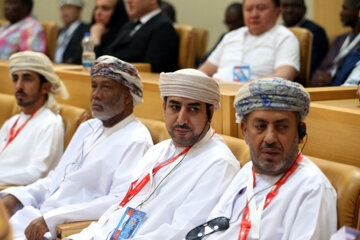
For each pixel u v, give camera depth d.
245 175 5.29
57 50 17.00
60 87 8.65
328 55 12.53
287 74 9.38
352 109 5.71
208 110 5.87
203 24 19.09
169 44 11.80
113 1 13.66
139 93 7.10
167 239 5.34
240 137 6.74
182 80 5.70
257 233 4.72
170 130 5.87
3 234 2.35
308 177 4.75
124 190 6.52
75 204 6.56
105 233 5.82
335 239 4.07
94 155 6.99
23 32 15.27
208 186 5.52
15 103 9.51
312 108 5.92
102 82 6.94
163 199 5.69
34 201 7.28
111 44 12.55
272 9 9.73
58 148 8.24
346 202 4.73
